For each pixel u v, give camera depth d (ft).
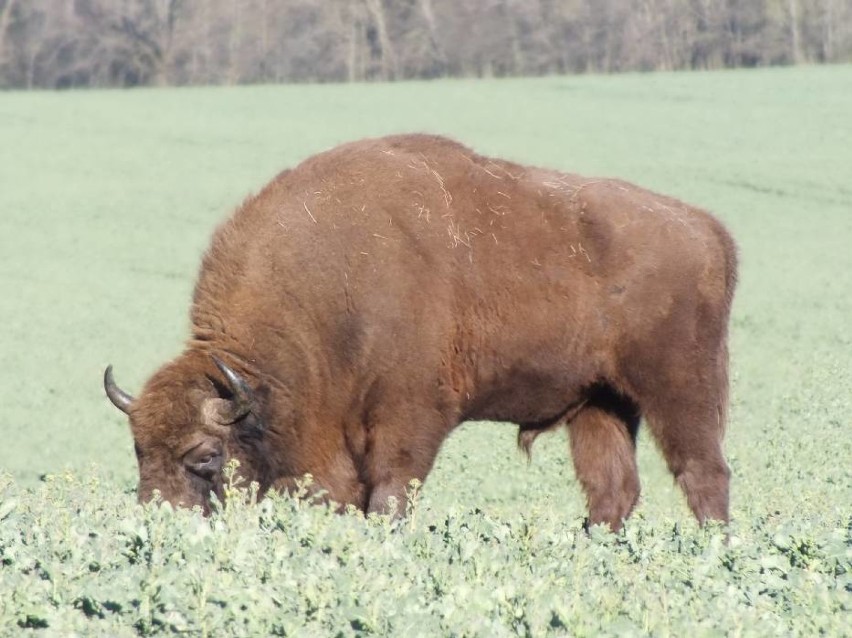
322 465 106.93
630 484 115.14
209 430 100.89
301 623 59.72
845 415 212.64
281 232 106.73
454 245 107.14
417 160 109.81
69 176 488.85
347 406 106.32
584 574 73.26
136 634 58.44
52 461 183.11
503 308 107.86
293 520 80.48
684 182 455.22
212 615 59.16
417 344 105.29
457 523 86.07
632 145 523.70
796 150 509.76
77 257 377.91
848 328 295.48
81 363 263.29
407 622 59.62
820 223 408.67
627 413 115.55
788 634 63.36
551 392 111.65
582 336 109.91
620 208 111.55
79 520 79.05
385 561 70.74
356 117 611.47
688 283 111.24
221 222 111.14
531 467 170.60
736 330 294.05
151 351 275.18
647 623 61.77
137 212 433.89
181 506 98.99
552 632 60.13
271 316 105.50
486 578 69.51
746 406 223.71
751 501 140.77
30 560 66.90
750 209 423.23
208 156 521.65
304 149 529.04
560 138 540.11
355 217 106.22
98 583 62.85
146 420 100.22
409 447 105.60
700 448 111.45
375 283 104.94
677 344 110.83
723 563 79.51
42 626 57.82
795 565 81.30
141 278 354.54
